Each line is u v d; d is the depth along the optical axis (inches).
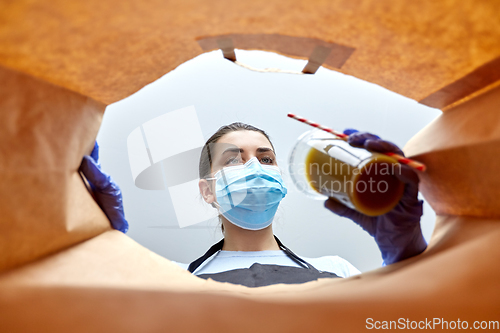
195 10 20.0
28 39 18.2
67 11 16.9
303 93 69.0
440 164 25.2
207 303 19.4
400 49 23.8
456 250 21.1
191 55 28.6
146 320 18.0
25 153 20.6
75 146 26.3
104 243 28.0
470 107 24.4
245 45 26.8
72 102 25.2
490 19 18.8
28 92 21.1
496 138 19.9
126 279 24.0
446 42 21.6
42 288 19.4
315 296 20.3
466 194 24.1
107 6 17.4
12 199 19.8
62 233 23.7
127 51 23.7
